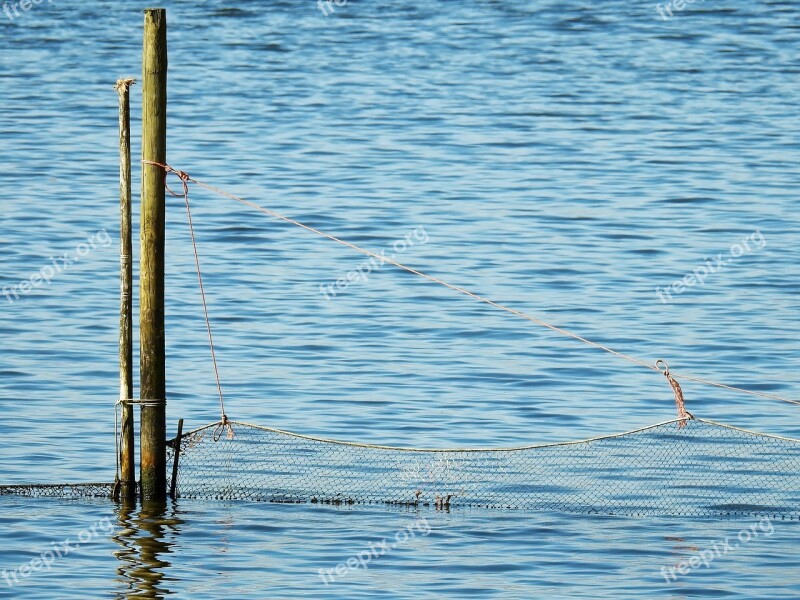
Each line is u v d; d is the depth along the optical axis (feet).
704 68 502.38
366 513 167.32
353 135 417.49
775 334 250.16
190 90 472.03
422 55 523.70
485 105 453.99
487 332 252.21
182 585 144.77
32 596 141.08
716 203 345.92
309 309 264.72
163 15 163.43
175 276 285.43
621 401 216.13
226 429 192.85
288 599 141.59
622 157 392.88
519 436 199.11
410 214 335.47
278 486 174.81
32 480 178.09
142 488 169.37
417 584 145.89
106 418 204.13
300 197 350.23
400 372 229.45
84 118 432.66
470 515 167.12
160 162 164.45
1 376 222.48
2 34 550.77
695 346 244.22
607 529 162.81
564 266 294.87
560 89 475.72
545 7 597.93
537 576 148.36
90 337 245.24
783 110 447.01
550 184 364.99
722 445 193.16
